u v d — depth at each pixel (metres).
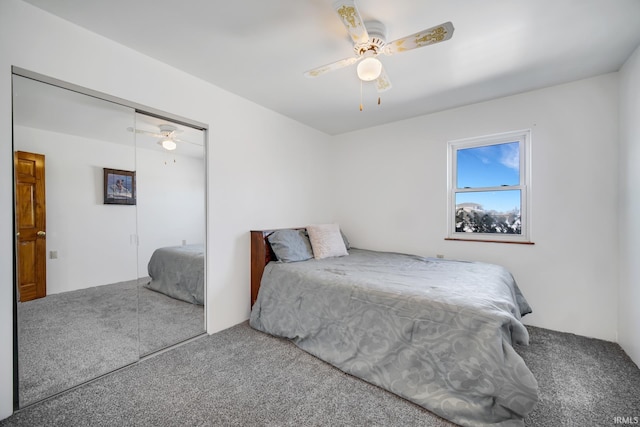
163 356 2.01
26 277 1.60
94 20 1.59
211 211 2.39
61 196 1.82
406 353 1.61
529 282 2.55
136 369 1.83
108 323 2.11
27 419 1.38
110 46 1.77
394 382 1.59
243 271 2.67
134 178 2.27
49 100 1.63
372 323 1.79
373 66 1.63
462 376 1.40
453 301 1.56
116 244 2.18
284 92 2.55
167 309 2.68
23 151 1.55
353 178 3.79
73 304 1.89
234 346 2.16
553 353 2.04
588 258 2.31
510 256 2.64
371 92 2.55
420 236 3.21
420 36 1.46
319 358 1.97
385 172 3.48
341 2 1.26
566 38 1.74
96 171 2.01
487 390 1.32
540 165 2.49
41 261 1.70
